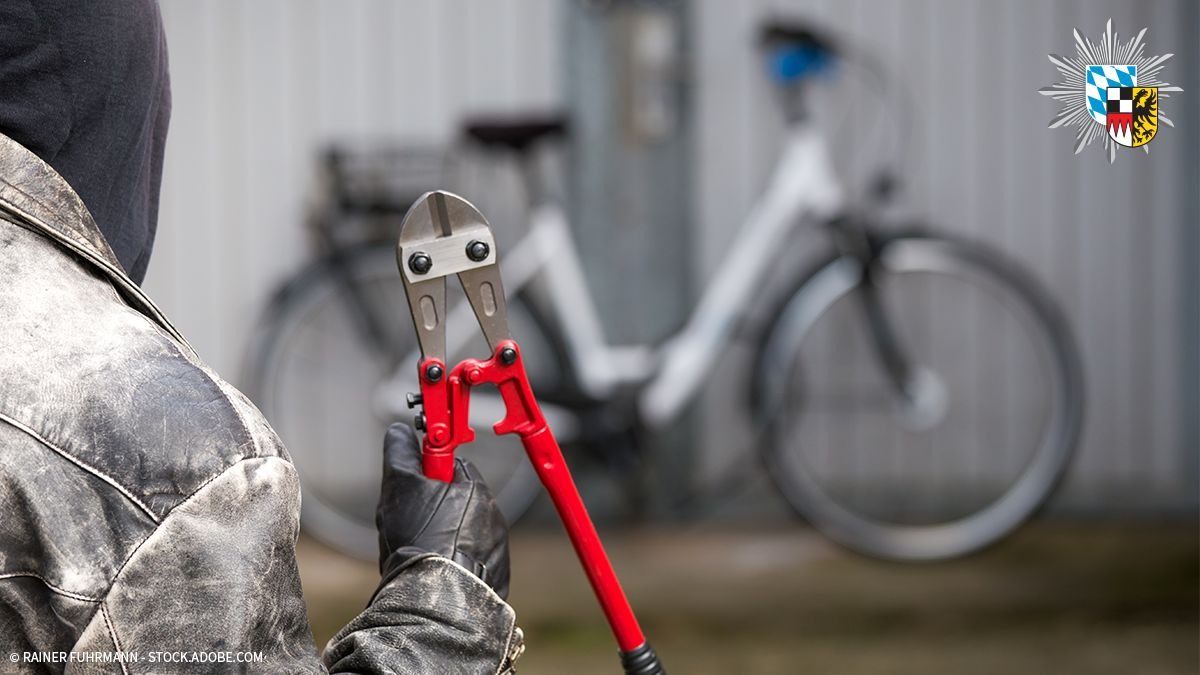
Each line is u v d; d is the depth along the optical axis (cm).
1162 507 420
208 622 81
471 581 101
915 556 377
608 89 391
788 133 403
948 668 316
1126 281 417
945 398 411
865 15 409
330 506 396
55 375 81
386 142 405
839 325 402
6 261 84
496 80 403
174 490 82
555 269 368
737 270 367
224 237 406
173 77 400
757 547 398
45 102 91
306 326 388
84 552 80
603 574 115
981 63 410
